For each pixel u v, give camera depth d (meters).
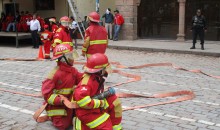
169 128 5.98
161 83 9.53
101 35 8.65
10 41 22.22
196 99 7.83
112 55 15.59
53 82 5.52
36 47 18.64
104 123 4.74
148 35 21.38
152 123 6.23
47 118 6.32
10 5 23.55
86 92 4.61
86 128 4.84
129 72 11.22
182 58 14.59
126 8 20.42
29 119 6.49
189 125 6.12
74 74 5.70
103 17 21.11
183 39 19.41
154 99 7.83
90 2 22.44
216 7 19.06
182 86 9.17
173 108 7.13
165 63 12.62
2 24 21.92
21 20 21.08
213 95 8.20
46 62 13.29
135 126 6.08
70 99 5.69
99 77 4.79
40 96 8.07
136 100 7.75
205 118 6.51
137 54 15.95
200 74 10.88
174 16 20.39
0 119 6.50
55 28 13.21
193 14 19.78
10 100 7.79
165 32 20.83
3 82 9.67
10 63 13.10
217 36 19.27
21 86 9.16
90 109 4.70
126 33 20.66
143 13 21.28
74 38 17.92
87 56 8.73
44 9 23.53
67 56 5.52
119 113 5.11
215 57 14.92
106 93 4.89
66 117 5.70
